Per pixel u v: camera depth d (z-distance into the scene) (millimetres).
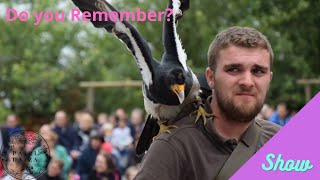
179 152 2535
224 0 18797
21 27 19453
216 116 2631
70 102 19094
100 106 20984
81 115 10219
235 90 2521
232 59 2514
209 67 2652
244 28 2590
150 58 3922
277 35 18500
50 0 15188
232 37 2539
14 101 18938
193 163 2531
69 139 9672
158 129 4031
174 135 2582
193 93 3844
